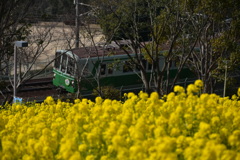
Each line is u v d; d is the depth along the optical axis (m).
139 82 68.44
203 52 64.19
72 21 65.06
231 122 20.47
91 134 17.44
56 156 17.44
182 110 19.95
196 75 69.19
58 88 64.12
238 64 58.88
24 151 18.27
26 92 64.31
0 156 17.94
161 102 22.83
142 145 16.19
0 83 56.03
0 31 52.53
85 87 62.38
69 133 19.38
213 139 17.58
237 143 16.92
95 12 57.31
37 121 23.05
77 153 16.05
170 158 14.29
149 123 20.06
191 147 15.99
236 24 57.22
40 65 82.44
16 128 22.45
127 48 61.34
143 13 58.38
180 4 56.88
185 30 61.09
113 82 65.50
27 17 60.53
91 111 23.34
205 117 19.91
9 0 52.69
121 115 20.45
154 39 56.53
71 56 61.94
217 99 26.52
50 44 84.56
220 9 55.09
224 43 57.91
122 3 56.38
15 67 51.41
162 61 69.50
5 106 36.22
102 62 59.19
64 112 26.77
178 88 22.75
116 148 16.17
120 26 57.25
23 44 49.41
